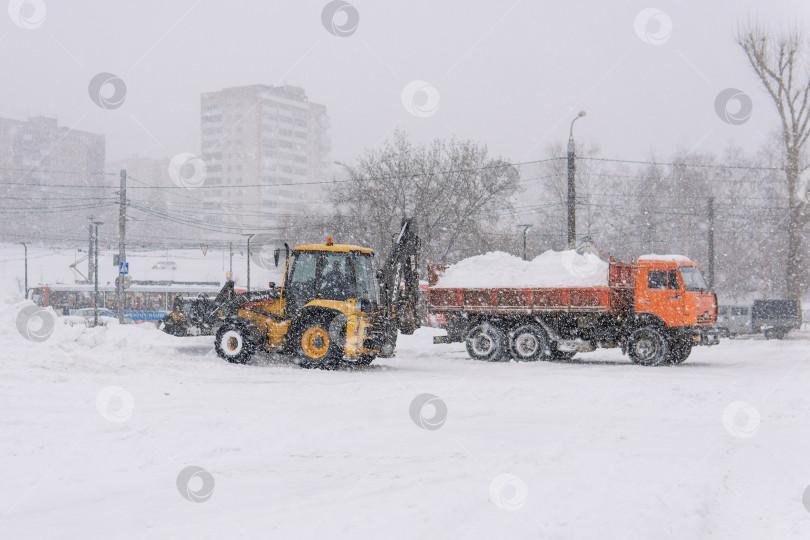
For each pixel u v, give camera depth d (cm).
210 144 11662
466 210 4212
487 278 2141
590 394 1259
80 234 9731
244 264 7938
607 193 5775
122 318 4097
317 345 1731
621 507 517
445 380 1481
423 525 466
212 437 809
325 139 12744
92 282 5606
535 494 557
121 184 4175
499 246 4481
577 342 2053
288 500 553
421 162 4241
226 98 11531
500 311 2111
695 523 489
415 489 582
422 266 4134
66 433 800
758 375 1678
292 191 11938
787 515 544
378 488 592
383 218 4181
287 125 11856
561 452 755
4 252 9050
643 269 2039
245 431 846
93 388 1181
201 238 9744
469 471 659
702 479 635
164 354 1850
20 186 9619
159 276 7244
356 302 1734
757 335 4906
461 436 862
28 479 620
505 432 895
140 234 9281
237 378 1472
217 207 10238
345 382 1433
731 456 759
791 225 4453
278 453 754
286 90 11831
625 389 1320
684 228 5869
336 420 954
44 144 10375
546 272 2100
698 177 5912
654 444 820
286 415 991
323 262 1778
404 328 1933
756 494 609
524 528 462
